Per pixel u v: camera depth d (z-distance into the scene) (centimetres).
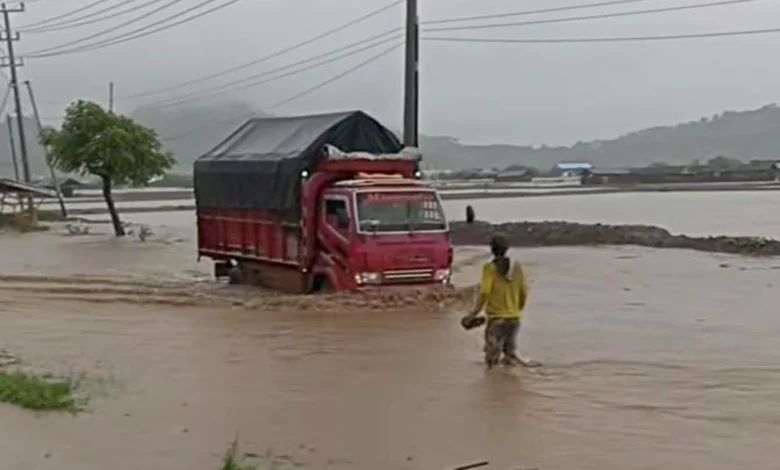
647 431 1125
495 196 9488
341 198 2105
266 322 1903
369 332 1778
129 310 2098
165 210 7306
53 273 2869
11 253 3656
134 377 1401
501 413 1203
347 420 1161
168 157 5022
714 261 3331
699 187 11681
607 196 9619
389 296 2036
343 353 1591
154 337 1756
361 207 2075
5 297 2314
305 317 1944
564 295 2417
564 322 1961
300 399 1270
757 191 10725
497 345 1466
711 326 1909
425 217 2116
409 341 1689
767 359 1554
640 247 3909
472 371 1452
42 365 1490
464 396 1294
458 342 1680
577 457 1020
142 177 4812
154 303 2192
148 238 4444
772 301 2300
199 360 1540
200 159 2664
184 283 2580
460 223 4791
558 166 18950
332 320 1903
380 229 2062
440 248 2097
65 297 2309
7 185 5684
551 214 6316
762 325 1916
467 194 9856
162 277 2766
